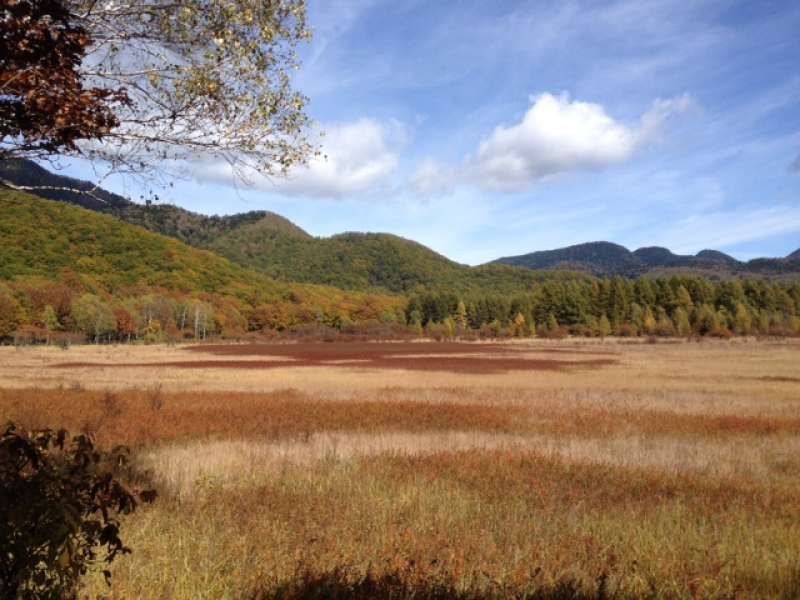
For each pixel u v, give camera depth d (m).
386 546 5.39
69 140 3.91
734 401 21.02
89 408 15.80
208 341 100.00
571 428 14.58
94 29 4.33
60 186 4.24
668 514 6.91
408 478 8.33
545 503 7.32
